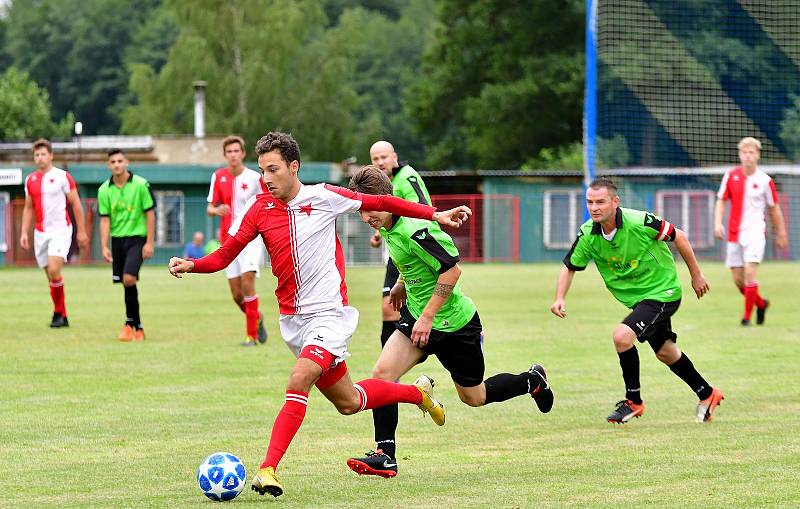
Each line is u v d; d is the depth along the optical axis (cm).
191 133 13588
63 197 3544
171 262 1496
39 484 1522
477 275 6812
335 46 14075
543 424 1981
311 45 14338
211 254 1517
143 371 2619
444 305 1677
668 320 2008
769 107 9300
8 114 12912
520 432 1908
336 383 1520
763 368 2628
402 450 1762
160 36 19838
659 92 9512
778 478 1534
